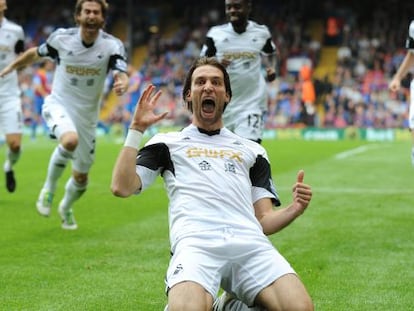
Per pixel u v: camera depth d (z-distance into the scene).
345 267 9.21
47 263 9.50
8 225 12.32
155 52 51.75
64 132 11.18
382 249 10.27
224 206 6.22
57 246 10.58
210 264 5.91
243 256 5.99
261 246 6.05
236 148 6.56
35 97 38.34
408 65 13.01
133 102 36.97
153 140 6.55
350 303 7.66
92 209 14.16
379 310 7.43
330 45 51.84
